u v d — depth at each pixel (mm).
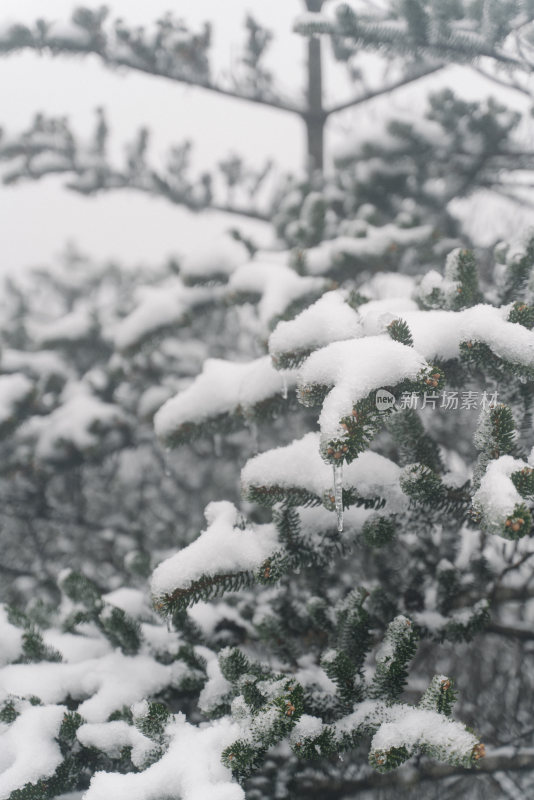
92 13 3895
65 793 1501
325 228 3473
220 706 1464
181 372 4062
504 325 1306
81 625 1938
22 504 4008
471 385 1724
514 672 2600
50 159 4609
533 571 1930
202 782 1185
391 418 1514
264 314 2357
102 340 4086
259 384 1867
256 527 1572
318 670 1670
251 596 2020
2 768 1389
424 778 1746
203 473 4453
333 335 1449
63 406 4117
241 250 3010
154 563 2404
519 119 3699
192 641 1792
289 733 1248
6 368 4082
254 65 4430
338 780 1683
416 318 1499
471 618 1630
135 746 1375
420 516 1599
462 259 1615
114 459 4496
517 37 2186
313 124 4840
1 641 1723
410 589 1868
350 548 1581
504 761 1772
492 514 1019
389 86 4418
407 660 1324
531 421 1528
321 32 2451
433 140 3807
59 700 1597
